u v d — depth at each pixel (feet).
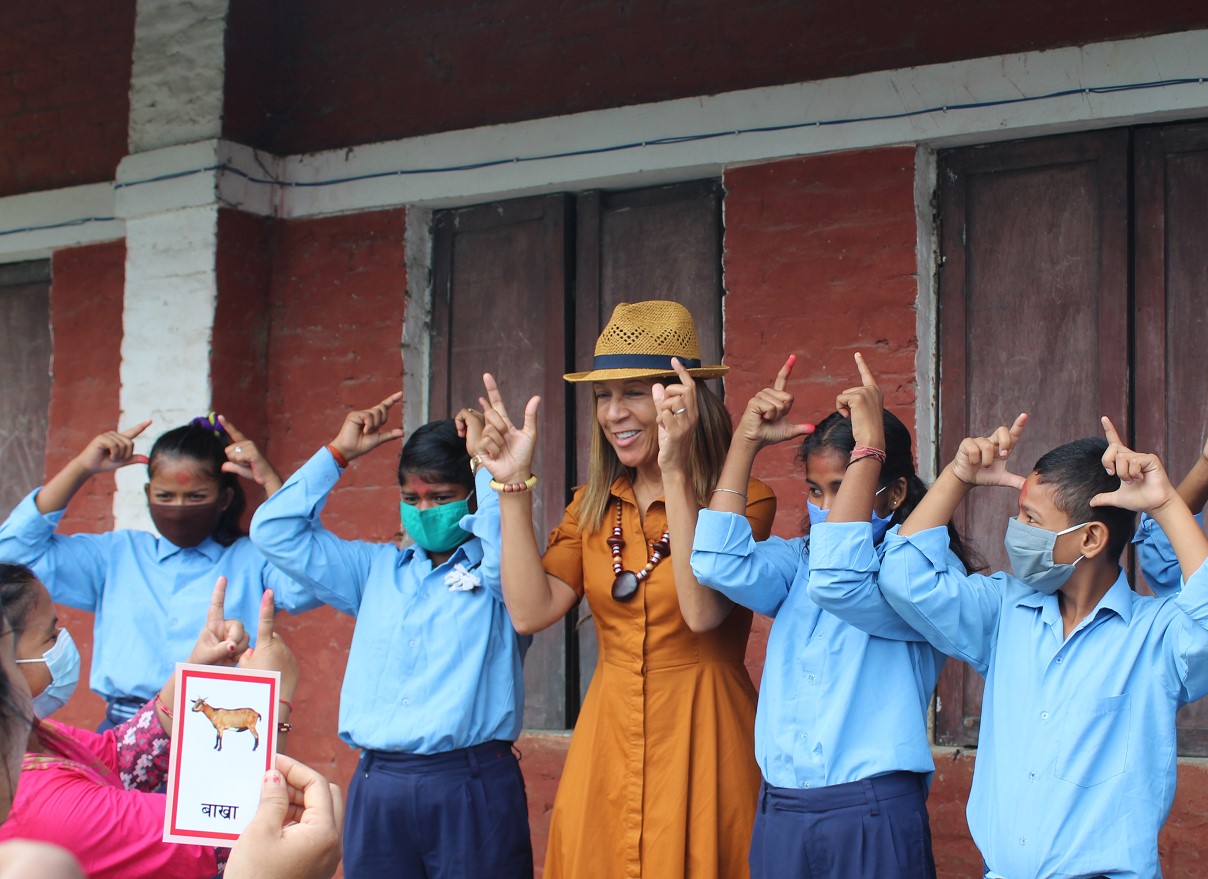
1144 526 10.27
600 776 10.59
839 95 13.92
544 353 15.98
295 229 17.38
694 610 10.13
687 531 10.18
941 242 13.91
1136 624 8.47
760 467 14.02
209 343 16.75
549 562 11.35
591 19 15.69
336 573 11.97
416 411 16.65
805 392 13.93
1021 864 8.32
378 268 16.74
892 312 13.60
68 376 18.62
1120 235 13.05
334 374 16.93
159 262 17.21
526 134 15.75
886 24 13.96
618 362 10.74
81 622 18.38
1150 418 12.89
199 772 6.50
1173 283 12.89
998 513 13.46
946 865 12.95
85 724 18.22
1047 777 8.34
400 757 11.14
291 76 17.65
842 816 9.24
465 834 10.98
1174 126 12.94
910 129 13.57
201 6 17.25
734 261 14.43
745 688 10.68
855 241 13.83
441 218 16.84
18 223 18.98
